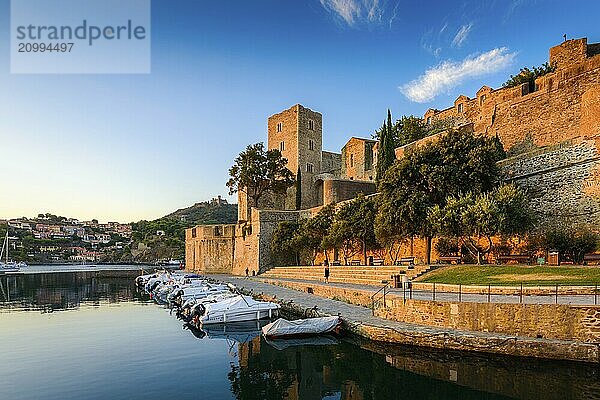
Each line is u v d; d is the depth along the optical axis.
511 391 15.52
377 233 39.16
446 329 20.44
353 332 23.39
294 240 58.66
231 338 26.64
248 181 75.50
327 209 56.09
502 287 23.16
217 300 35.41
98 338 26.53
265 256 64.88
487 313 19.47
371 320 23.88
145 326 30.83
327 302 32.22
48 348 23.73
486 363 18.33
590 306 17.05
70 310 39.19
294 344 23.91
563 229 32.34
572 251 30.03
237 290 41.72
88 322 32.44
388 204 36.97
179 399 15.68
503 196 31.33
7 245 146.50
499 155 41.12
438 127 70.19
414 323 22.33
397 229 37.34
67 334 27.78
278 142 89.56
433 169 35.91
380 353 21.11
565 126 40.34
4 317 34.94
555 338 17.66
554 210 33.25
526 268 27.05
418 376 17.73
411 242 43.22
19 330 29.11
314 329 24.83
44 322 32.41
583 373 16.33
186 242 90.00
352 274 40.97
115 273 100.81
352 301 31.25
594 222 30.42
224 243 77.06
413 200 35.28
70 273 101.75
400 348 20.75
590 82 38.31
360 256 50.62
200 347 24.06
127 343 25.14
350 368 19.59
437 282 28.16
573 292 21.03
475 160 35.00
